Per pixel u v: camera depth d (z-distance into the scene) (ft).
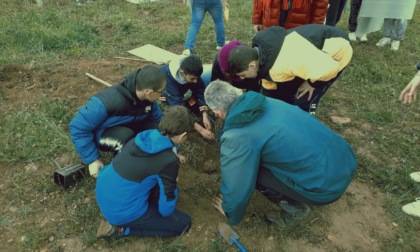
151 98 8.07
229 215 7.19
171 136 6.97
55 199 8.59
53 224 8.00
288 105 6.76
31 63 14.38
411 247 7.72
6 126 10.98
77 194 8.71
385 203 8.70
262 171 7.29
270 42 8.05
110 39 17.58
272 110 6.52
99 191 7.09
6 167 9.54
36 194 8.73
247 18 20.89
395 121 11.72
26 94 12.63
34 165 9.61
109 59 15.47
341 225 8.20
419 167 9.82
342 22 20.61
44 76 13.65
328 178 6.59
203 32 18.57
